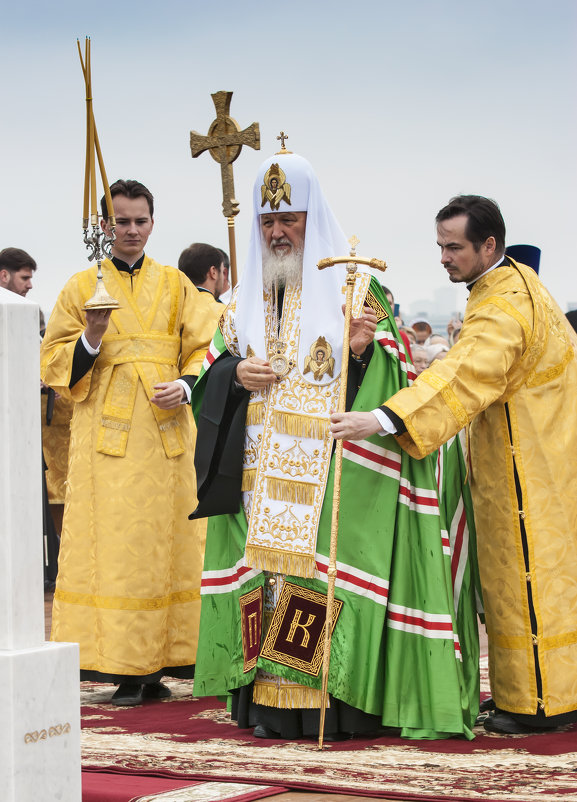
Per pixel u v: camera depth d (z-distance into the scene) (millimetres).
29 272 9352
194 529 6359
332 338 5008
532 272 5141
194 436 7246
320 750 4578
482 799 3602
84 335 6023
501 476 4980
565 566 4969
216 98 6766
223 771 4098
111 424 6145
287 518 4945
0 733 3168
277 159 5098
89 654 6109
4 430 3232
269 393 5066
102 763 4262
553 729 5008
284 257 5113
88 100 5680
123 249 6277
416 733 4793
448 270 5113
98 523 6117
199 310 6406
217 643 5227
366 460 4930
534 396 4996
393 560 4918
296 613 4867
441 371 4793
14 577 3238
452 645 4828
